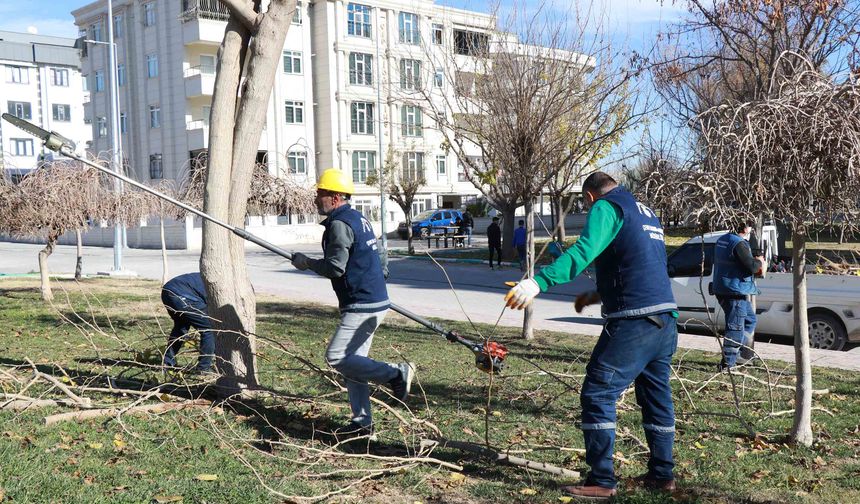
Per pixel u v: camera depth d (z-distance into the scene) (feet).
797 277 18.75
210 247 21.42
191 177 56.54
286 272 85.87
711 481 15.92
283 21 22.22
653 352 14.69
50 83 224.53
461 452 17.90
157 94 158.51
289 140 156.35
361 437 17.63
